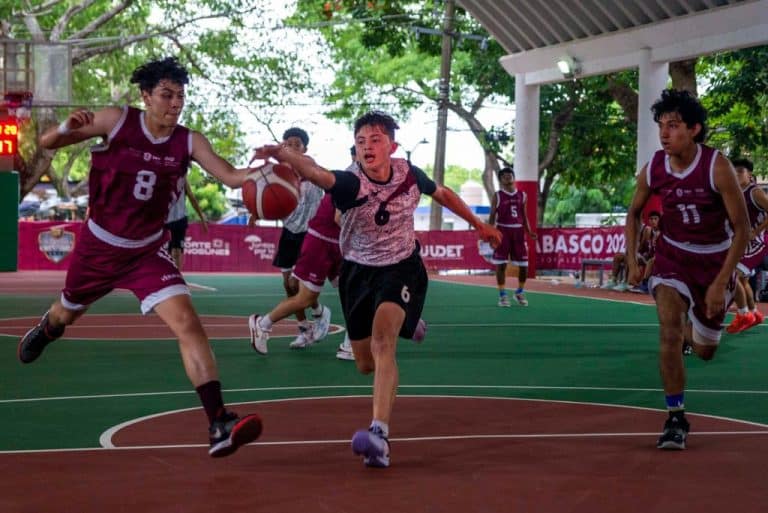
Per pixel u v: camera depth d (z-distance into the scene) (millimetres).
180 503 5078
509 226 19000
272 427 7117
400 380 9594
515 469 5844
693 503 5129
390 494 5266
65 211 50938
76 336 13117
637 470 5840
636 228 7113
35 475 5641
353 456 6176
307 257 10516
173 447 6406
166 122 5859
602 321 15906
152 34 41562
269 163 5855
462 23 41969
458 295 22094
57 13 44375
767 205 11648
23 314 16953
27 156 43281
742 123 35531
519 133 28812
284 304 10703
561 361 11062
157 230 6152
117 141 5867
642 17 23391
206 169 5965
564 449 6406
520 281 19234
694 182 6676
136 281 6094
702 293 6805
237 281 28234
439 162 38312
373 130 6312
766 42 20406
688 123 6660
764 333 14258
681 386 6477
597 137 40750
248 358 11070
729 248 6766
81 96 46625
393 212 6402
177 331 5938
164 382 9297
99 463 5945
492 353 11727
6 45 32719
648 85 23328
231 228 35062
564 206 57875
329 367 10391
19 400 8273
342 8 40344
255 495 5234
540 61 27078
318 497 5203
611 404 8234
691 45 22078
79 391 8758
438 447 6449
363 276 6547
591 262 25641
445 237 33812
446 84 38281
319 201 11688
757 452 6352
